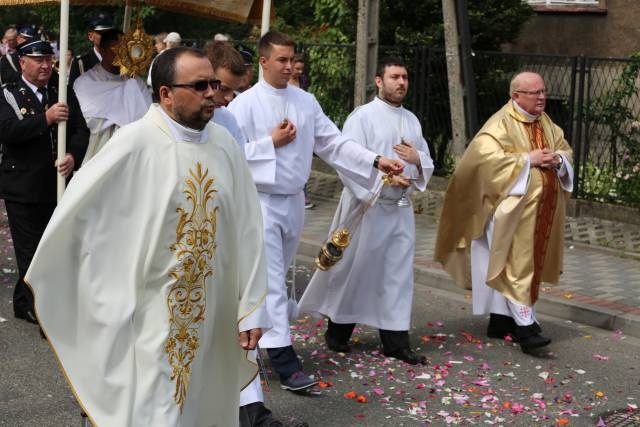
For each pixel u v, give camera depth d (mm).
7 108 7055
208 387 4402
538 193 7051
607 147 11742
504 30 13414
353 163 6387
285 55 6113
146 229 4035
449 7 12164
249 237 4336
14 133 6977
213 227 4188
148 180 4051
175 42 12031
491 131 7188
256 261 4324
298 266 9836
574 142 11938
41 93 7184
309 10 19734
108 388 4062
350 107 14523
